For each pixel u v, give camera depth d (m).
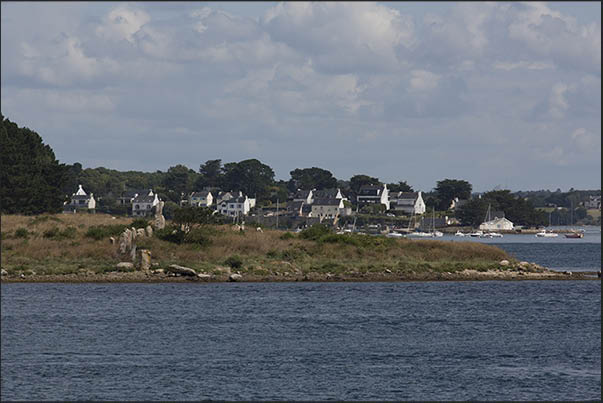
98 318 160.00
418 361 128.12
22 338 141.00
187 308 173.50
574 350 136.50
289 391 111.56
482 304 185.00
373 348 136.38
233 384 113.94
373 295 197.38
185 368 122.12
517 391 112.56
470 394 110.75
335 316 166.00
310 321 160.00
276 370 121.75
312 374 119.81
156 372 119.62
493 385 115.00
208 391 110.75
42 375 117.06
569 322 162.38
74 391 109.69
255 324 155.88
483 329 153.88
